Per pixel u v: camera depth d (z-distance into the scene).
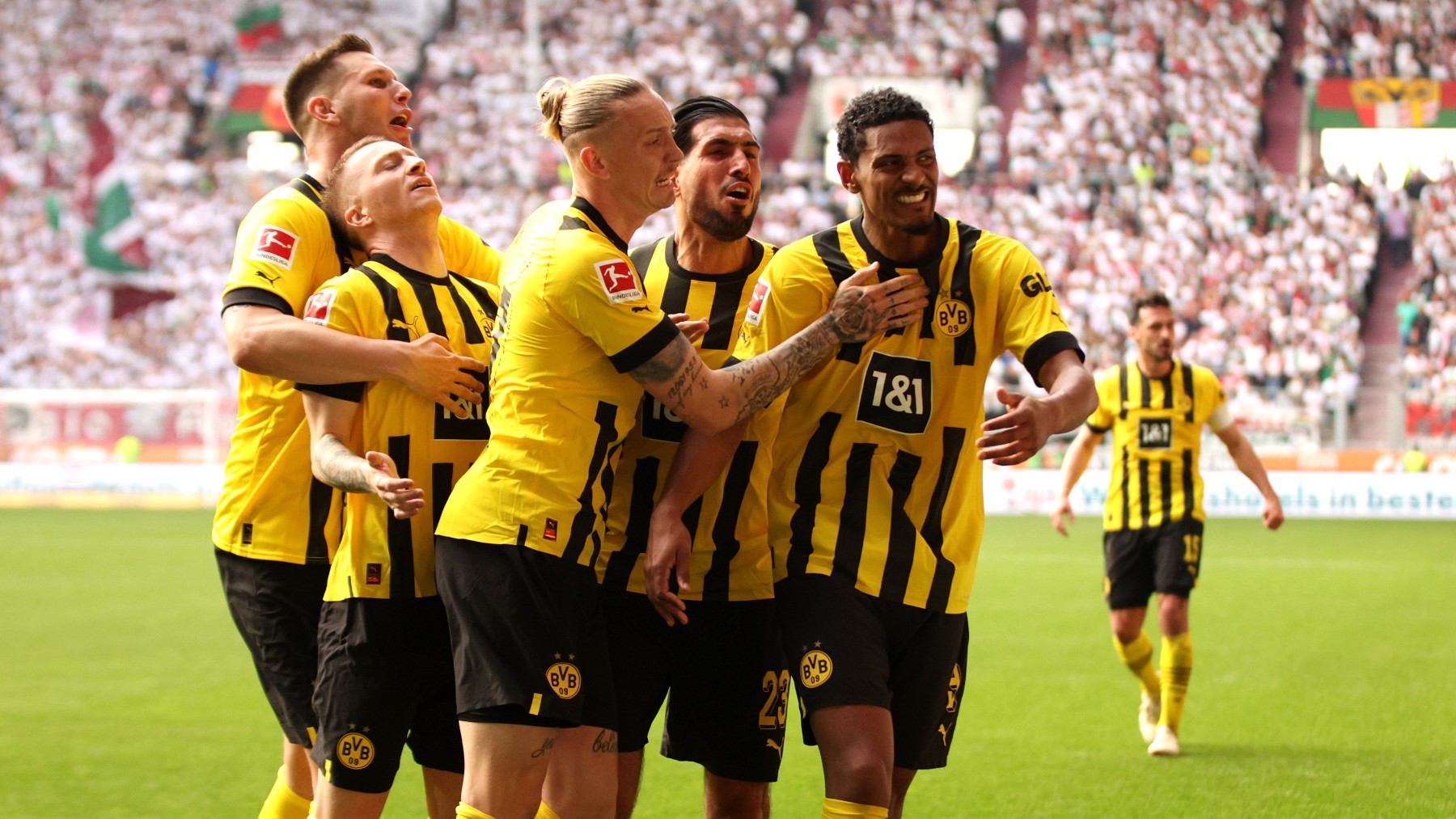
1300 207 30.77
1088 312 29.58
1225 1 34.69
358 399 4.34
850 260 4.63
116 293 35.47
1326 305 28.83
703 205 4.67
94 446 28.45
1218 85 33.53
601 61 36.69
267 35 38.38
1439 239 29.25
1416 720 8.80
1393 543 20.08
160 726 8.93
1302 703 9.40
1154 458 8.84
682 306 4.88
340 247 4.91
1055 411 4.14
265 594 4.84
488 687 4.00
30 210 35.88
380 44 37.88
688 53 36.47
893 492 4.62
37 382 33.25
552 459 4.09
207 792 7.20
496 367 4.23
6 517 25.67
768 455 4.75
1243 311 28.97
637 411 4.30
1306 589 15.41
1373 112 32.50
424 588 4.39
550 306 4.09
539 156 35.00
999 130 34.38
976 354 4.64
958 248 4.64
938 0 36.41
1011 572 17.28
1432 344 27.39
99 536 22.09
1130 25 34.75
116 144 36.81
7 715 9.27
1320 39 33.66
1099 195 32.09
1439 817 6.52
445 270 4.71
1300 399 26.70
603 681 4.38
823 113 35.41
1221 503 24.80
